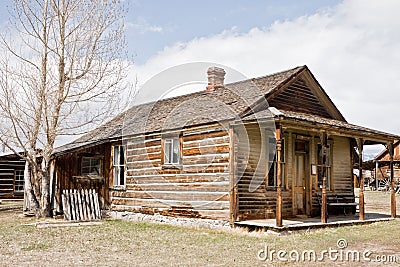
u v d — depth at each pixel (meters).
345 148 18.02
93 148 18.62
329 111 17.44
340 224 14.04
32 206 18.66
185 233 12.82
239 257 9.23
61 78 18.45
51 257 9.18
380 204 26.94
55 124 18.31
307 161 16.09
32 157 18.14
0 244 10.88
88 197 17.52
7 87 17.52
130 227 14.42
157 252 9.80
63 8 18.55
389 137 16.56
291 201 15.30
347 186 17.86
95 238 11.93
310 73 16.27
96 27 19.00
